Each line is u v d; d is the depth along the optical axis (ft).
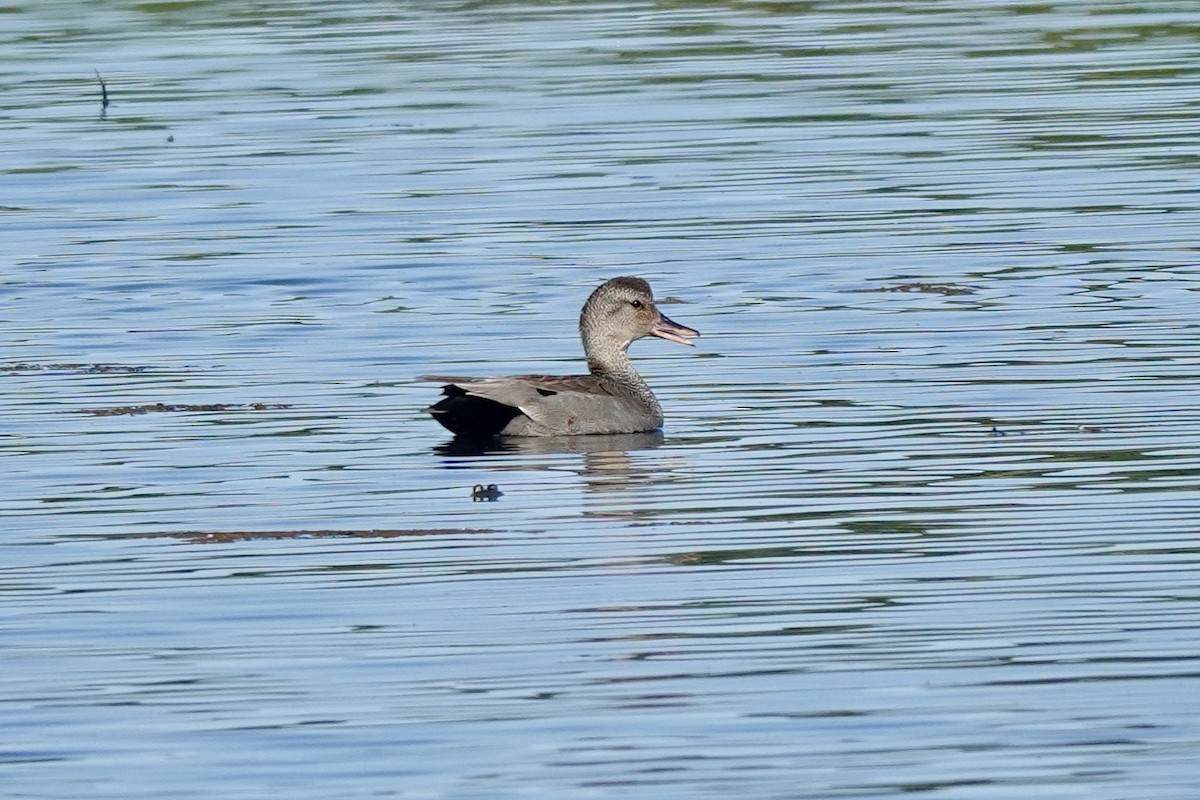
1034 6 141.18
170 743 39.37
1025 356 68.80
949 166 98.63
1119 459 56.85
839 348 71.15
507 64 125.90
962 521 51.72
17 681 42.57
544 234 88.74
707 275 81.76
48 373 69.92
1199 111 108.06
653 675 42.09
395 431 62.80
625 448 60.64
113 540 52.01
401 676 42.37
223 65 127.13
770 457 58.70
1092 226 87.04
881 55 126.41
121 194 97.76
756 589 47.11
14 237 90.48
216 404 65.82
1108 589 46.26
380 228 90.27
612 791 36.91
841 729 39.32
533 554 50.21
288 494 56.03
